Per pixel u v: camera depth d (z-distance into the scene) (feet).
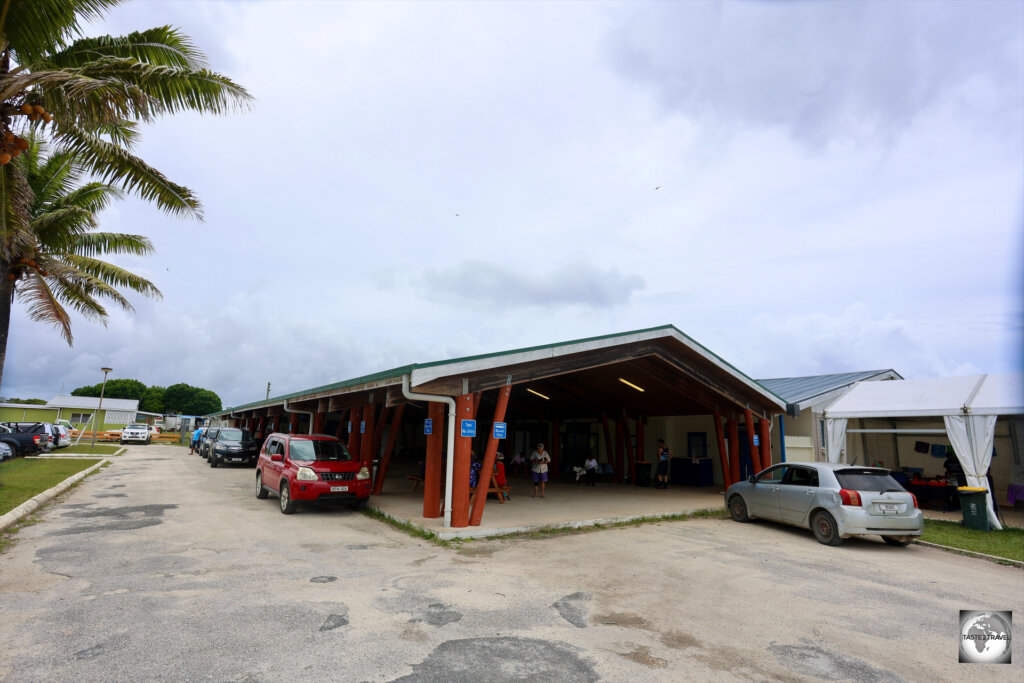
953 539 33.22
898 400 47.01
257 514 36.96
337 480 38.14
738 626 17.60
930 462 59.67
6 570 21.76
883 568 25.86
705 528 35.81
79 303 60.70
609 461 69.67
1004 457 56.59
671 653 15.34
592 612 18.61
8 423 88.43
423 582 21.65
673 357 45.78
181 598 18.79
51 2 27.45
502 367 34.32
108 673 13.14
